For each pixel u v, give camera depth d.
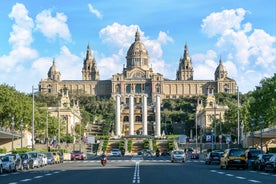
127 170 68.25
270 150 120.56
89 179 48.84
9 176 56.50
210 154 92.88
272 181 45.16
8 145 152.75
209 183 42.88
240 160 70.44
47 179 49.41
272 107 127.94
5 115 142.50
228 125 195.62
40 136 194.38
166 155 182.62
